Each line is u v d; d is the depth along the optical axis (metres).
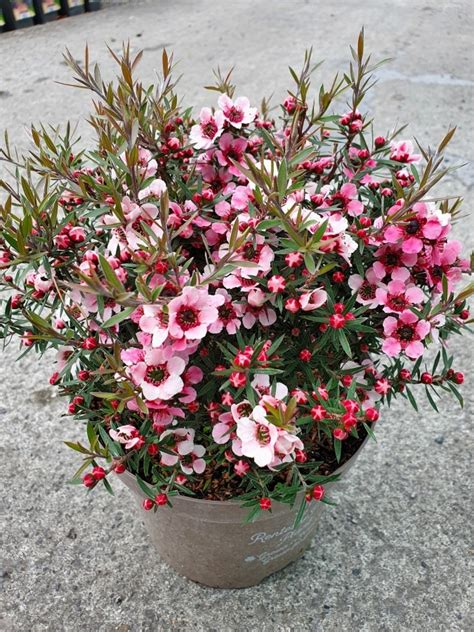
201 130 1.48
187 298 1.19
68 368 1.41
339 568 1.97
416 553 2.00
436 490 2.17
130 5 6.48
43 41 5.56
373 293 1.46
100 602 1.89
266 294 1.32
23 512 2.12
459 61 5.11
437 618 1.84
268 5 6.41
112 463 1.33
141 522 2.09
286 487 1.35
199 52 5.24
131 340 1.51
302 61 5.04
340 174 1.63
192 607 1.87
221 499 1.57
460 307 1.46
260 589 1.92
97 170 1.55
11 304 1.50
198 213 1.40
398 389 1.55
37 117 4.29
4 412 2.44
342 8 6.36
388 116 4.24
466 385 2.53
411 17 6.11
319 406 1.26
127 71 1.45
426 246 1.41
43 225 1.33
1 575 1.95
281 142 1.63
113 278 1.13
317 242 1.23
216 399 1.47
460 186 3.52
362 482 2.20
